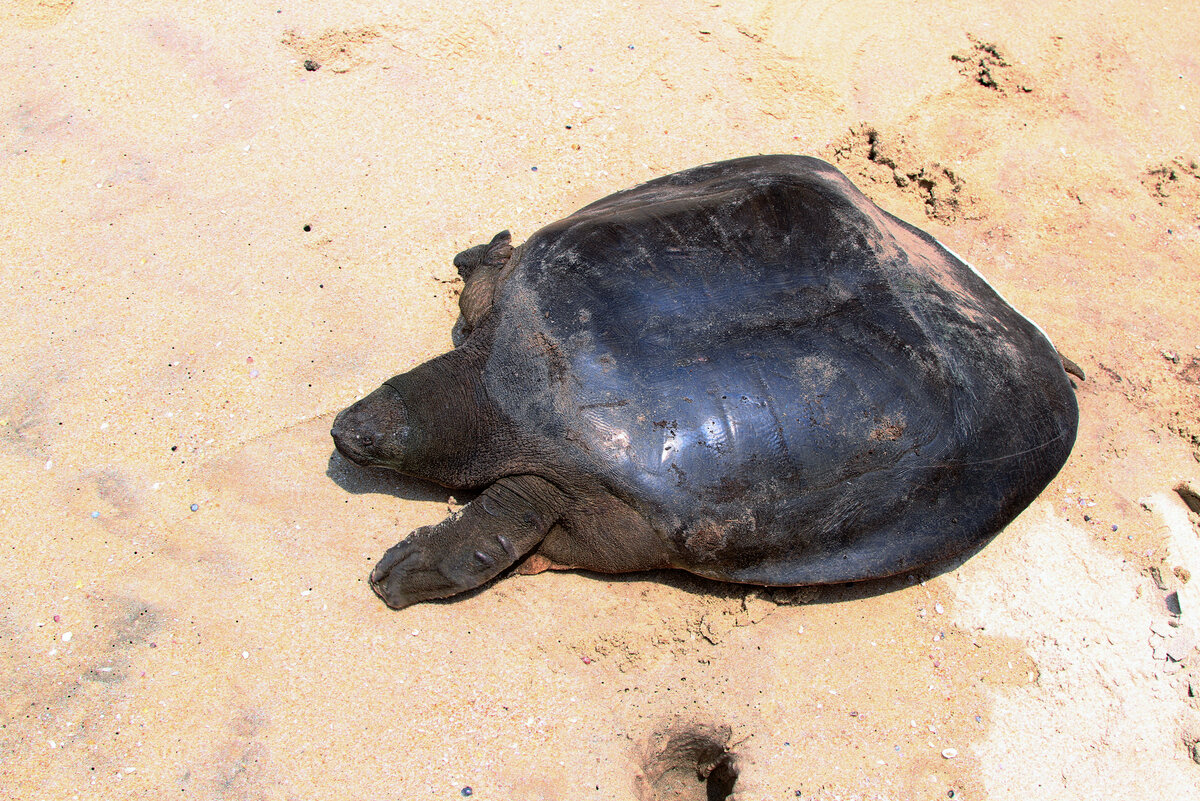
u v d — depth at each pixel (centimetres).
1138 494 132
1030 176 162
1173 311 149
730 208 124
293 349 134
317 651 114
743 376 114
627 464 113
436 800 108
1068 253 155
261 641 114
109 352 132
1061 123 170
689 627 119
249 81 159
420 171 152
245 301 138
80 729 109
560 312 118
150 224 143
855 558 118
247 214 145
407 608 118
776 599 121
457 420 119
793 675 117
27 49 160
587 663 116
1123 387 141
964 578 125
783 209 123
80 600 116
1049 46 179
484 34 168
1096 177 163
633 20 173
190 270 140
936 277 127
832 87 168
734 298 118
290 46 163
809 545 116
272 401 130
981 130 167
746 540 115
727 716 115
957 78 173
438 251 144
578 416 115
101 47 161
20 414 127
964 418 118
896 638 121
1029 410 122
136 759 108
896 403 116
